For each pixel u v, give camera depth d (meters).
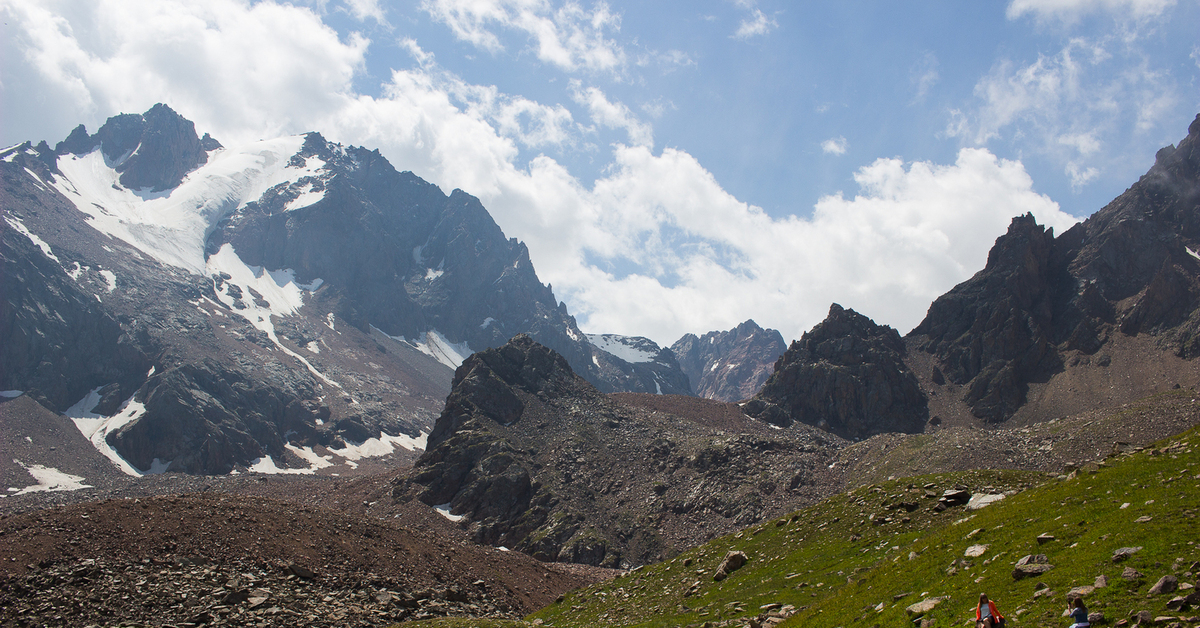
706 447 149.88
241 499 74.56
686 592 60.38
